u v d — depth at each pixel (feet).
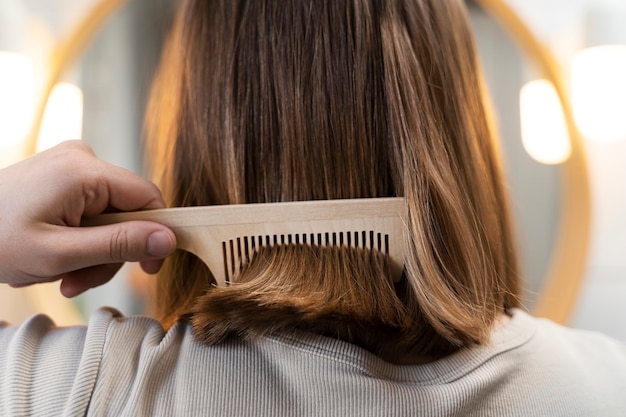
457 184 1.16
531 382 1.07
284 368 0.98
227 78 1.17
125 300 2.49
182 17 1.40
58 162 1.15
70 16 2.67
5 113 2.63
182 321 1.13
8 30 2.66
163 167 1.51
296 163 1.12
